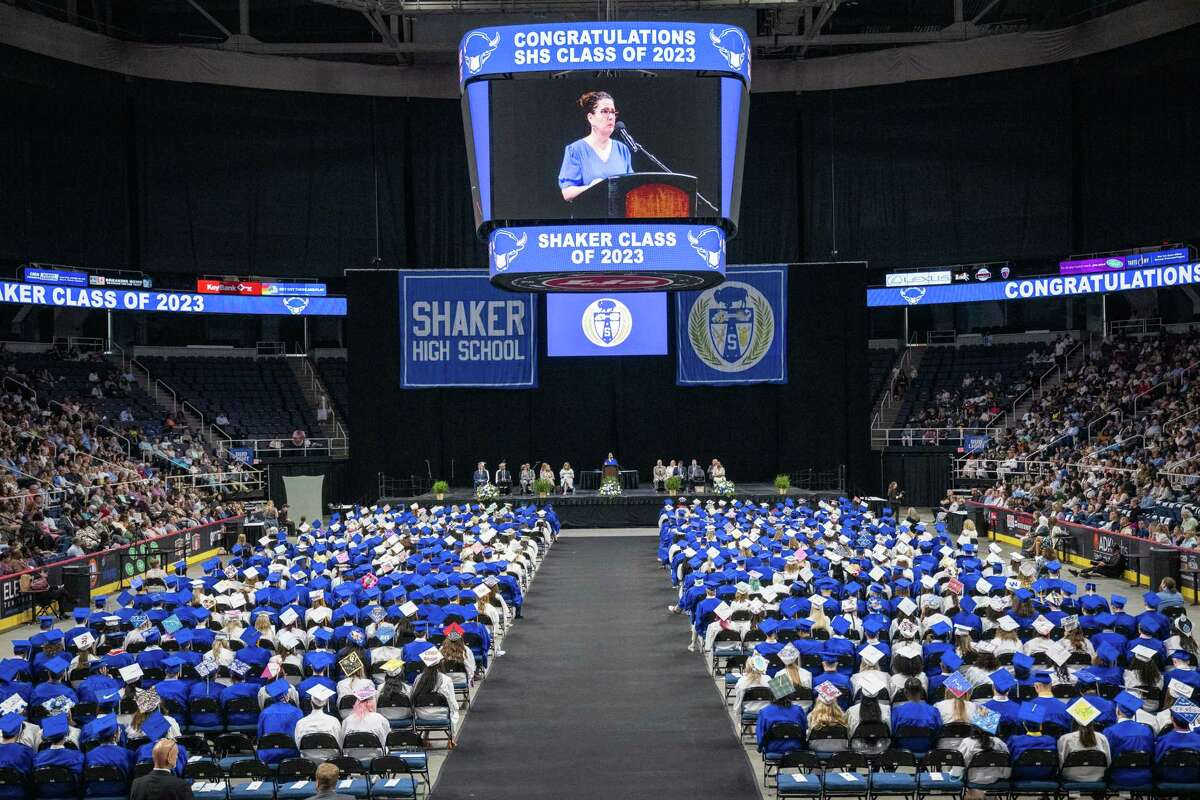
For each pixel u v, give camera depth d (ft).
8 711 42.37
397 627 58.34
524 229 92.53
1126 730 39.32
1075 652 51.01
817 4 144.15
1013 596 59.36
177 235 156.04
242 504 133.80
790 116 162.91
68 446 123.03
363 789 40.98
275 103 159.53
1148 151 147.23
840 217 163.02
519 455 156.56
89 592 86.33
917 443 157.99
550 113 91.86
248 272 159.63
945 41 156.97
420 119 161.79
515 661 67.21
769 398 155.22
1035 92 155.02
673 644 71.56
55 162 144.66
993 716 38.34
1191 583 84.79
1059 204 154.81
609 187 92.12
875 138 161.68
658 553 108.06
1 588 81.41
